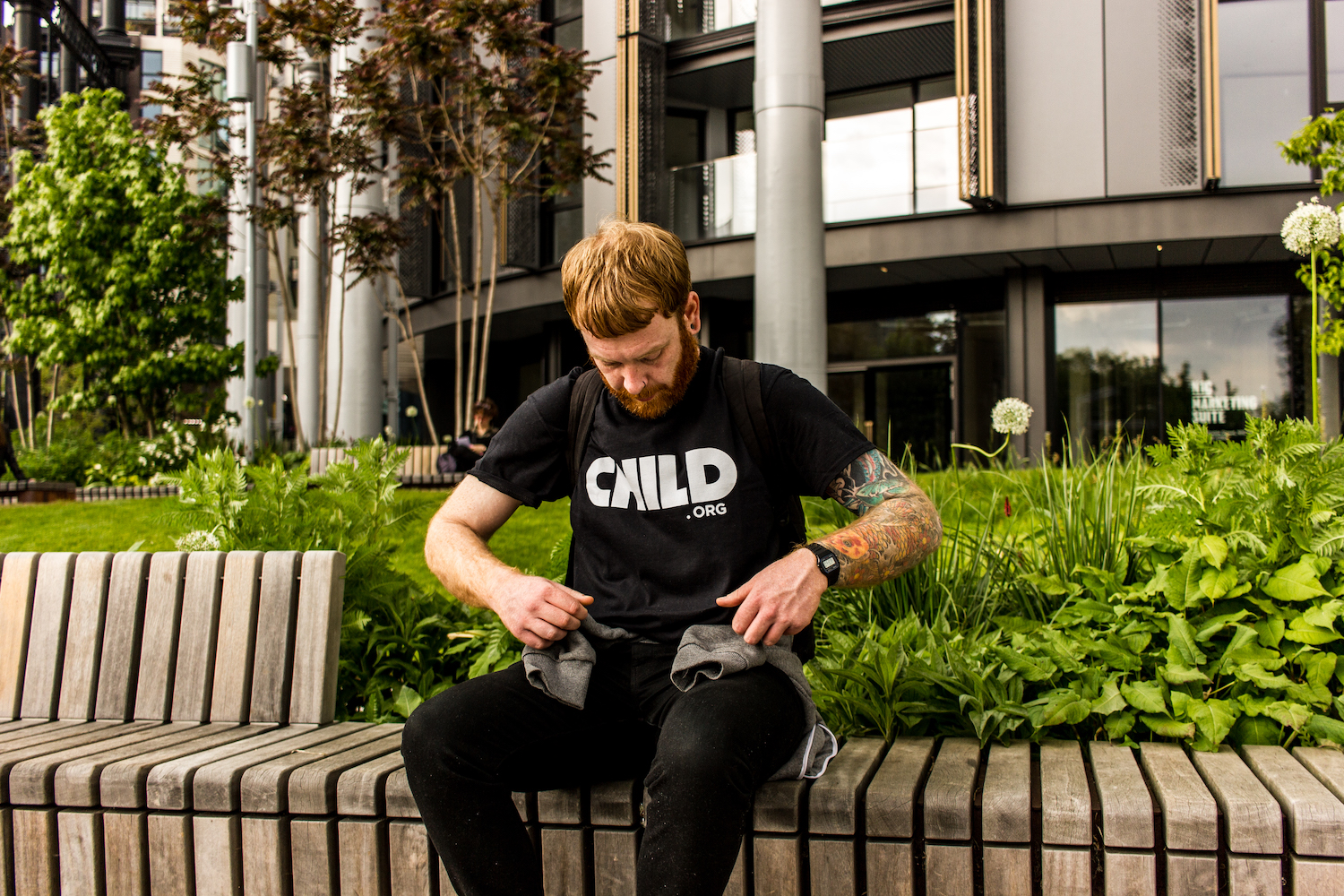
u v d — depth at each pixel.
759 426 1.64
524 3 11.92
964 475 4.23
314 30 12.53
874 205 13.66
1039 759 1.82
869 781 1.67
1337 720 1.87
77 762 1.95
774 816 1.57
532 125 12.48
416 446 13.45
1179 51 12.49
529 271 16.03
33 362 18.30
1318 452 2.21
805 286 10.77
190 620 2.40
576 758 1.65
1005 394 14.05
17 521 8.31
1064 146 12.94
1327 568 2.00
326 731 2.19
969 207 13.20
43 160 16.11
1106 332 13.98
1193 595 2.06
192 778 1.87
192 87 13.99
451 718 1.53
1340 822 1.38
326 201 15.91
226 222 15.21
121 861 1.90
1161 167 12.55
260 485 2.99
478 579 1.67
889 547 1.55
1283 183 11.94
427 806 1.51
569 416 1.76
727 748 1.37
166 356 14.73
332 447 13.05
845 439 1.64
